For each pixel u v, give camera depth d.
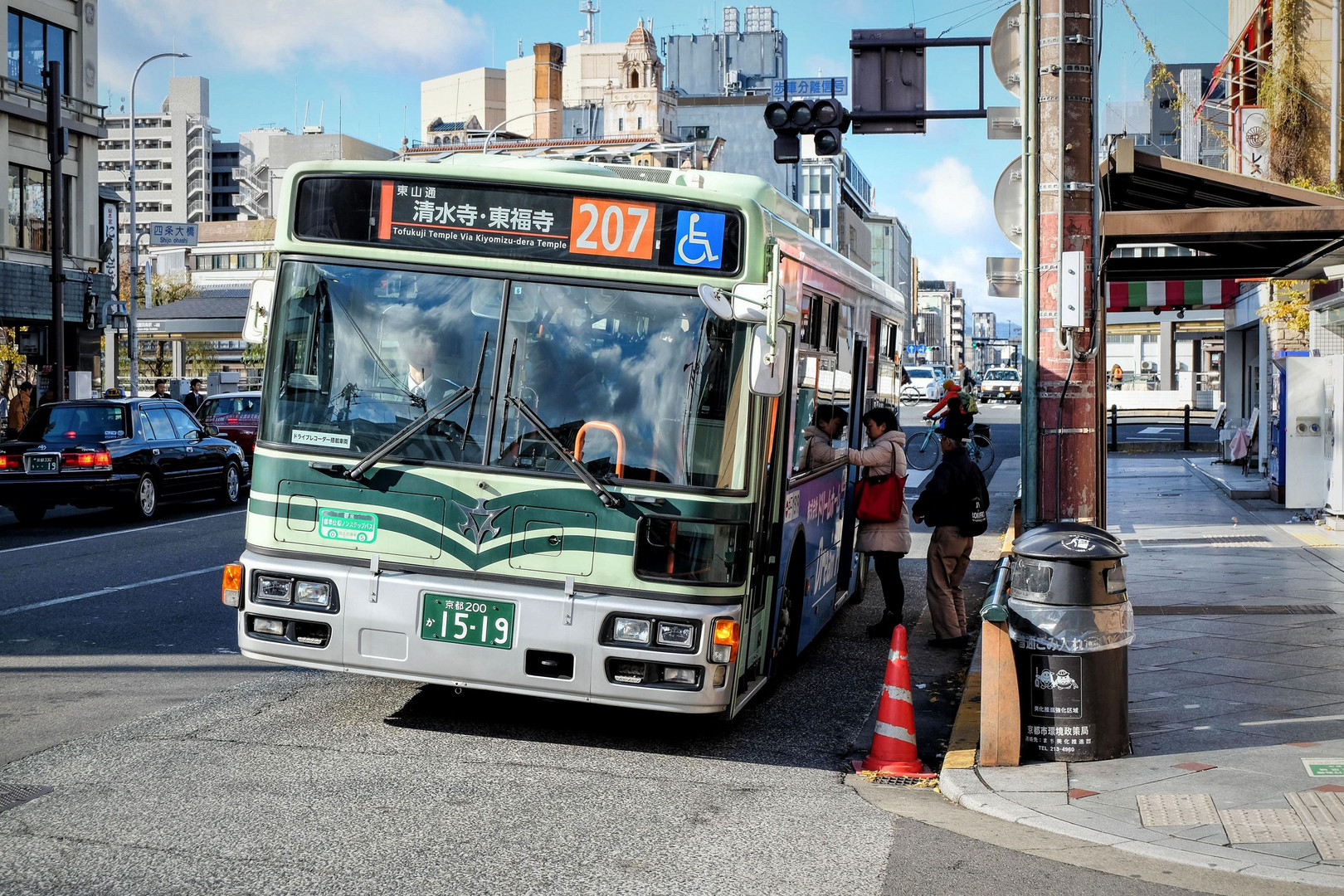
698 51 135.25
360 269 7.08
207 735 7.11
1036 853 5.46
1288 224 9.66
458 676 6.71
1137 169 10.70
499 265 6.94
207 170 160.62
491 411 6.81
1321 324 21.72
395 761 6.70
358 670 6.84
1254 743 7.10
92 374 42.03
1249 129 27.47
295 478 6.96
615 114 122.25
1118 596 6.91
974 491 10.52
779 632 8.45
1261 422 24.45
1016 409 53.88
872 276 11.83
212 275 119.50
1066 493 8.30
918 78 15.70
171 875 4.89
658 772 6.74
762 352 6.50
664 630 6.55
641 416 6.72
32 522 18.69
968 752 7.06
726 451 6.69
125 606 11.46
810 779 6.76
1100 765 6.73
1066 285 8.16
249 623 7.04
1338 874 5.14
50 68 29.22
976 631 11.46
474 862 5.16
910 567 15.50
